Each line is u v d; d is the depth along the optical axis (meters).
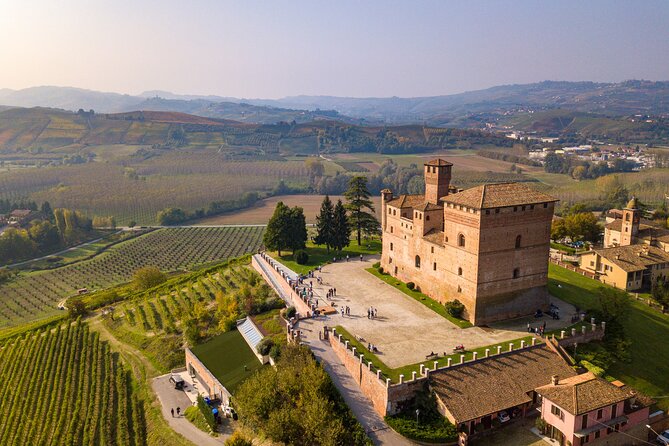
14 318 151.12
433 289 97.56
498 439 63.31
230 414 74.88
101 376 96.31
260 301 104.06
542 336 79.56
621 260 107.75
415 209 101.75
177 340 103.44
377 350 75.88
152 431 76.50
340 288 106.12
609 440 62.31
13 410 86.62
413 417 64.38
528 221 86.38
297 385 66.56
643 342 83.00
